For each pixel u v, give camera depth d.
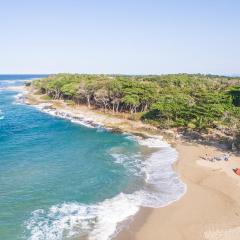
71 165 59.94
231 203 43.50
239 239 34.81
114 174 55.09
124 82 121.44
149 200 44.62
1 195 46.34
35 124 100.44
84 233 36.38
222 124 83.06
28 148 71.62
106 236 35.66
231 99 96.25
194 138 79.19
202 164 59.59
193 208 42.12
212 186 49.31
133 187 49.41
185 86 149.38
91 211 41.56
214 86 143.50
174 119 91.75
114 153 67.94
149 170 57.00
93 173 55.66
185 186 49.44
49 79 198.75
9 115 117.94
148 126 92.38
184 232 36.41
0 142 76.56
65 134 86.06
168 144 74.56
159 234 36.03
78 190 48.44
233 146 69.31
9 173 55.22
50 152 68.62
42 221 39.19
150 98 106.88
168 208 42.12
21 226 38.00
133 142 76.88
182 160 62.25
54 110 126.12
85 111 120.38
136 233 36.19
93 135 84.69
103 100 115.62
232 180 51.56
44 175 54.56
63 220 39.38
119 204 43.44
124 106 117.38
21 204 43.66
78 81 157.38
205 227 37.38
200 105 88.81
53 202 44.34
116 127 93.00
